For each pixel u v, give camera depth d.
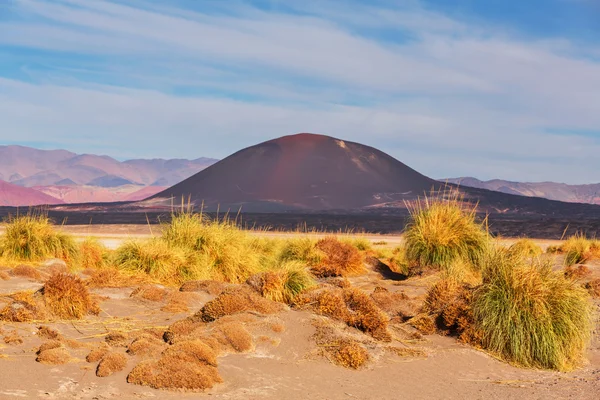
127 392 5.50
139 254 12.83
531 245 20.48
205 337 6.91
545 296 8.55
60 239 13.86
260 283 9.31
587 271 16.00
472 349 8.35
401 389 6.44
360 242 19.88
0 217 60.44
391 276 15.05
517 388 6.89
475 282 12.07
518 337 8.24
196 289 10.53
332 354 7.15
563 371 7.98
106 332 7.52
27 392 5.22
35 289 9.86
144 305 9.27
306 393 5.96
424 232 14.43
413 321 9.12
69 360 6.15
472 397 6.41
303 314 8.24
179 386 5.72
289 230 57.56
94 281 10.53
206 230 14.35
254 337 7.30
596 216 139.38
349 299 8.55
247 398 5.66
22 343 6.65
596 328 10.18
